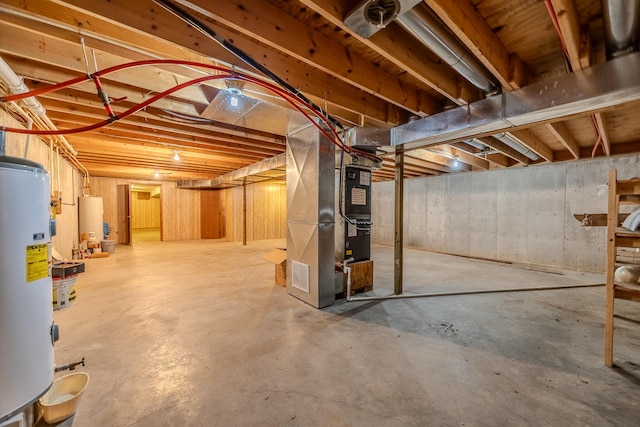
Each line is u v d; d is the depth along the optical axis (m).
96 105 2.78
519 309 3.14
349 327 2.64
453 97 2.44
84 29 1.62
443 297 3.57
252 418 1.51
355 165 3.65
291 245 3.51
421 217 7.78
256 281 4.25
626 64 1.78
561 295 3.66
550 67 2.29
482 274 4.82
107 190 8.71
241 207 9.47
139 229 14.31
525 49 2.04
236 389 1.74
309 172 3.17
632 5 1.37
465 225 6.82
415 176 7.87
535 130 4.00
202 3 1.43
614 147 4.45
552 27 1.79
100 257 6.14
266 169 5.96
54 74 2.30
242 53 1.68
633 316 2.89
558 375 1.89
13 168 1.18
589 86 1.92
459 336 2.47
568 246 5.27
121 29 1.75
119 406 1.59
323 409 1.57
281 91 1.98
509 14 1.68
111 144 4.55
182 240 9.66
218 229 10.52
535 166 5.64
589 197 5.04
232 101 2.57
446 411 1.56
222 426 1.45
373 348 2.25
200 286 3.97
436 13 1.44
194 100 2.57
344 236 3.63
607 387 1.76
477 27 1.66
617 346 2.27
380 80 2.38
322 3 1.41
